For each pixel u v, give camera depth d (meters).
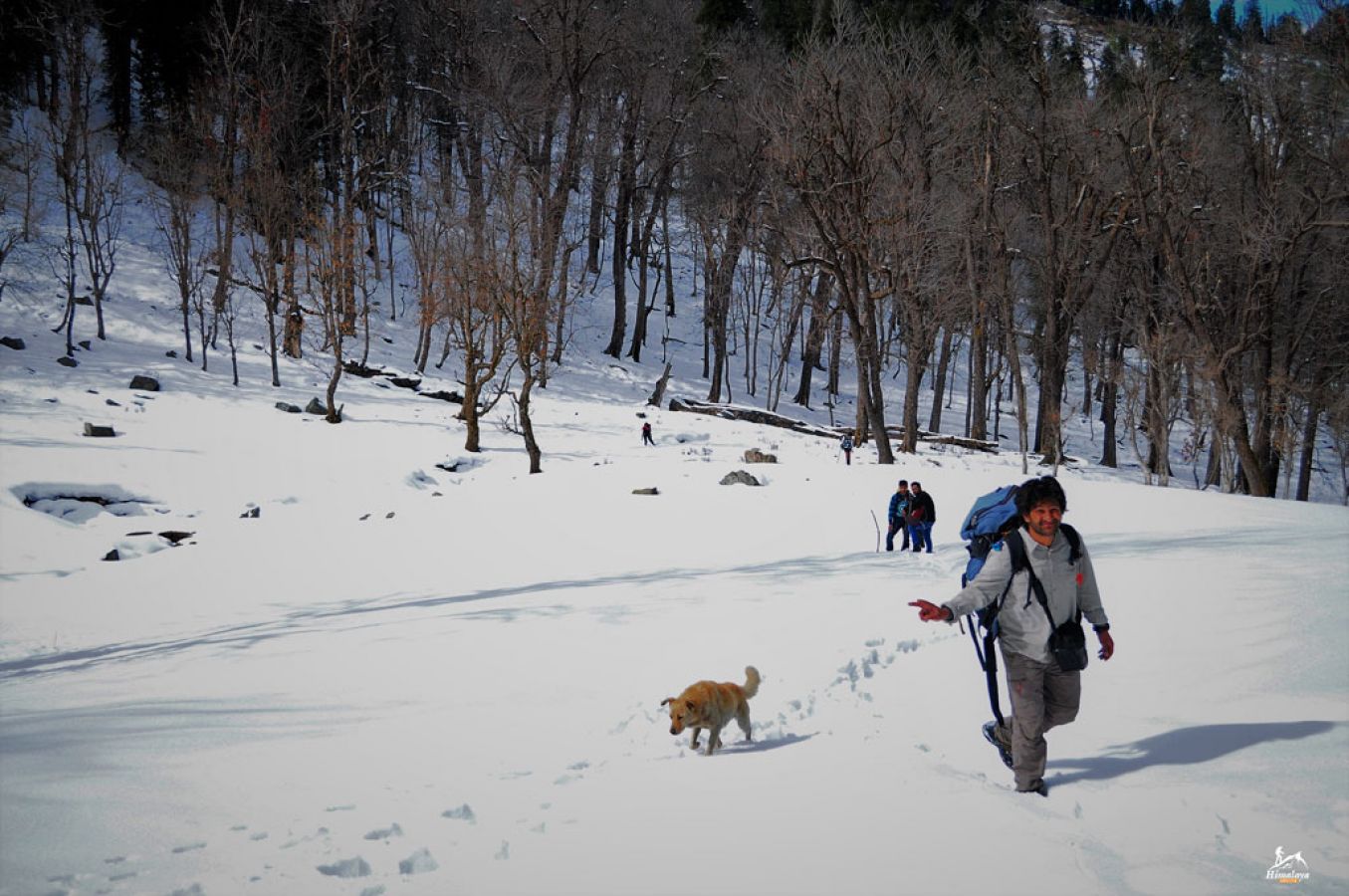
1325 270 41.41
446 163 63.25
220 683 9.38
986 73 46.44
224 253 45.16
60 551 22.70
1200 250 40.44
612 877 3.52
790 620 10.48
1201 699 5.59
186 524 25.77
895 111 43.34
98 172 50.34
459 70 59.22
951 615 4.62
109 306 47.06
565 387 52.59
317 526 25.58
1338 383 43.75
